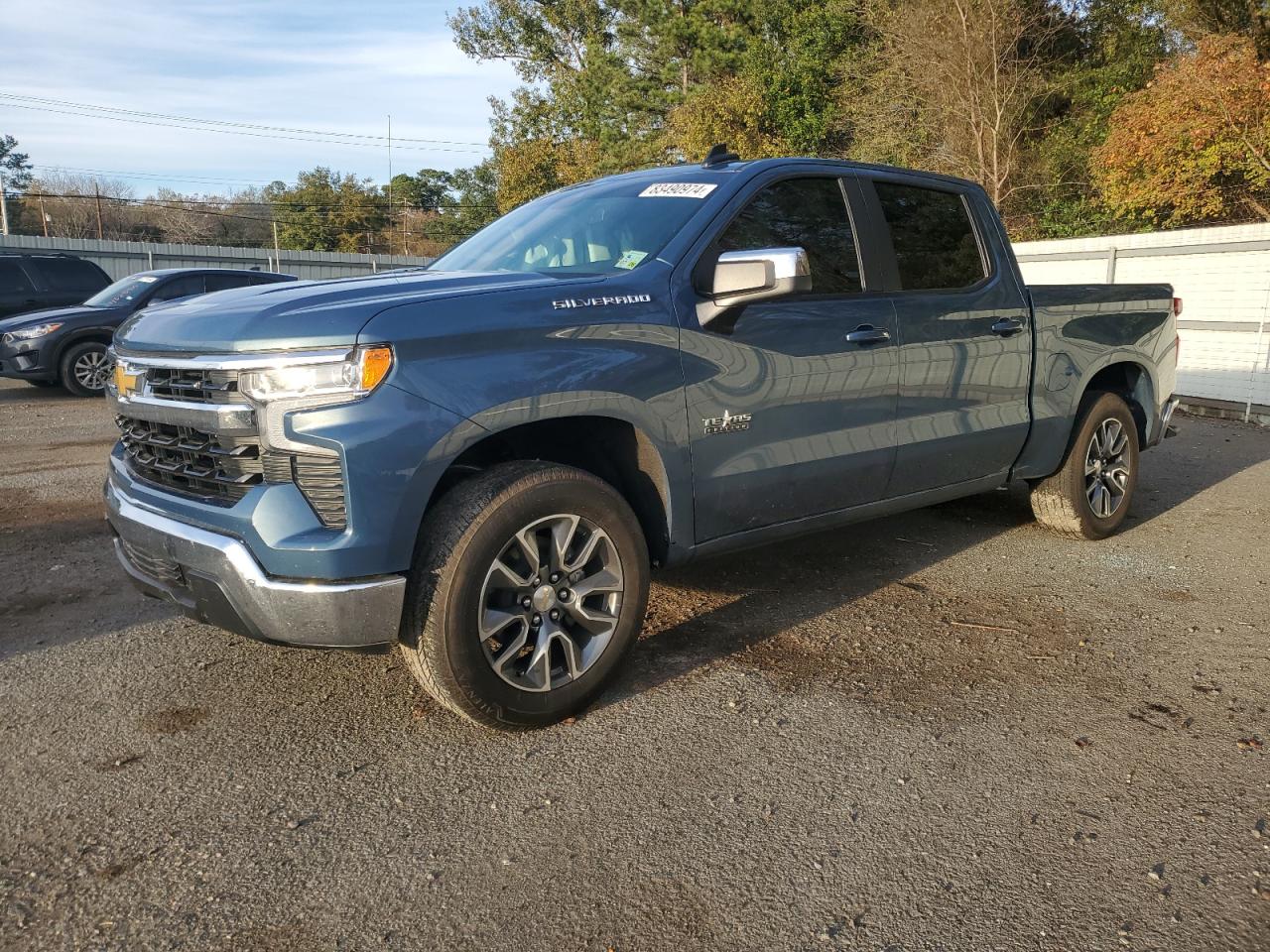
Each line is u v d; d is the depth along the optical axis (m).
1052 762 2.80
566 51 40.62
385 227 58.12
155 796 2.60
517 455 3.29
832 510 3.78
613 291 3.03
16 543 4.97
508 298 2.82
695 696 3.21
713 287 3.11
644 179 3.89
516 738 2.93
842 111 25.58
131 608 4.03
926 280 4.07
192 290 11.94
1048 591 4.30
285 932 2.08
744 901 2.18
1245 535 5.27
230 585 2.58
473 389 2.67
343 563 2.53
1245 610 4.07
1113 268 11.27
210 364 2.60
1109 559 4.79
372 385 2.52
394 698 3.20
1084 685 3.32
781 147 25.70
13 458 7.34
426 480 2.60
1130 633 3.81
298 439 2.52
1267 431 9.09
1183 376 10.60
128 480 3.07
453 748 2.87
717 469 3.28
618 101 33.56
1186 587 4.36
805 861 2.33
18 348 10.86
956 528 5.36
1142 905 2.17
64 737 2.92
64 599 4.13
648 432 3.04
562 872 2.29
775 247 3.45
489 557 2.70
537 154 38.06
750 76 26.56
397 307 2.63
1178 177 15.19
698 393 3.17
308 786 2.65
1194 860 2.34
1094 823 2.49
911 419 3.94
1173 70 15.73
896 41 22.91
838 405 3.63
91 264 14.17
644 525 3.28
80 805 2.56
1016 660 3.53
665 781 2.69
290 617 2.55
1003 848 2.38
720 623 3.87
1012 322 4.37
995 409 4.35
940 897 2.20
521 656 2.99
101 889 2.22
